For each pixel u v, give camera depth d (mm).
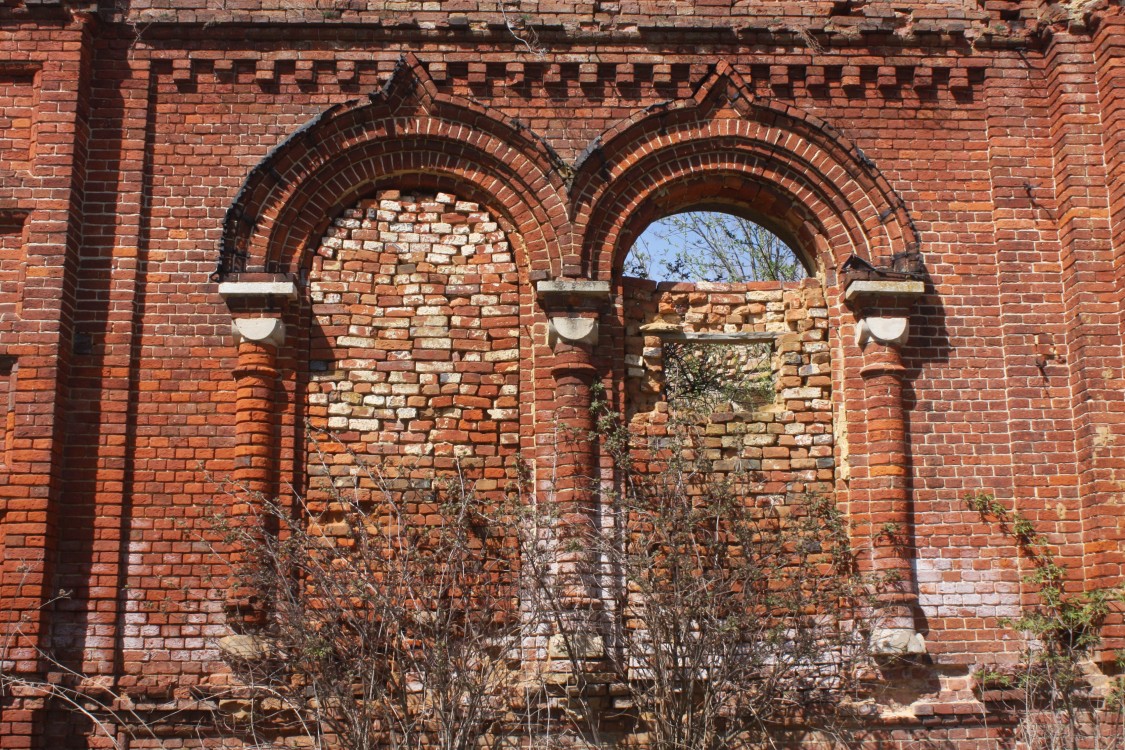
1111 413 10523
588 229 10945
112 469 10227
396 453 10633
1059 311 11023
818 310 11195
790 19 11383
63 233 10391
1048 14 11320
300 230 10906
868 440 10758
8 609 9688
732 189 11445
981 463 10758
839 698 10242
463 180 11141
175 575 10156
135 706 9836
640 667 9922
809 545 10445
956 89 11438
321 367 10727
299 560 9867
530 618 10133
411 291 10977
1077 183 10969
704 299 11312
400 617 9570
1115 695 9953
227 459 10383
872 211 11148
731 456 10914
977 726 10312
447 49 11195
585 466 10492
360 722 9398
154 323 10602
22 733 9562
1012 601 10500
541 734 10055
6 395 10211
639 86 11250
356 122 11016
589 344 10766
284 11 11109
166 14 11062
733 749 10148
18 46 10750
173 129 10984
